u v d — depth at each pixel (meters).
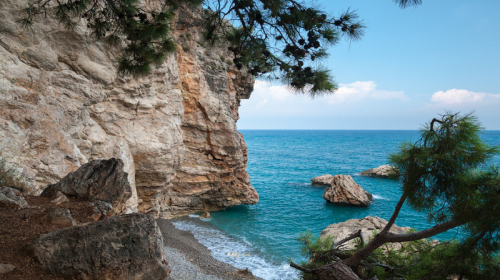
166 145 26.14
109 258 5.16
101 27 8.83
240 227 30.64
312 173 72.69
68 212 6.93
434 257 8.31
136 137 24.02
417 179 5.77
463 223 5.80
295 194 48.19
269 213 36.69
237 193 38.09
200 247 23.81
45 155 14.47
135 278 5.21
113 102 22.41
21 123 13.91
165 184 28.59
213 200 36.78
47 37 15.89
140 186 26.95
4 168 11.66
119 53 19.56
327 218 35.12
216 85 36.38
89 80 18.47
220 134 35.97
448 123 5.52
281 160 102.25
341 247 9.34
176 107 28.42
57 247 5.16
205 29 7.18
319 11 5.56
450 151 5.46
